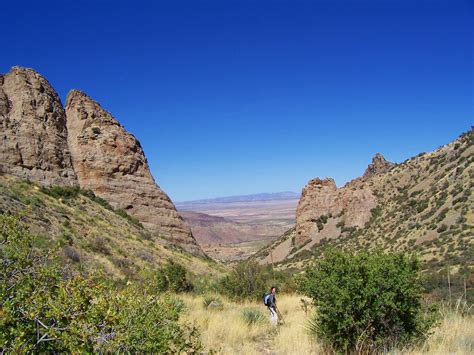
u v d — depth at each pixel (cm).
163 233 5734
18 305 409
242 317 1287
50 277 451
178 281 2477
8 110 5162
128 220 5188
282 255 11675
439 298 1266
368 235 9138
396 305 752
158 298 623
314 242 11075
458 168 8456
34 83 5631
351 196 11369
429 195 8600
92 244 3303
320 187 12525
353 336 771
